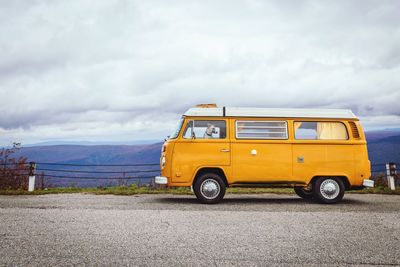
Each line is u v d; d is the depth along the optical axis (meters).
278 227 6.49
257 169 9.82
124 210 8.34
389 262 4.47
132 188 14.21
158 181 9.77
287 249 5.02
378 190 13.44
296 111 10.23
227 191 13.07
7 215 7.56
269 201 10.41
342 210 8.61
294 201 10.46
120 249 4.97
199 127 9.90
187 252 4.84
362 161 10.09
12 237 5.60
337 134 10.20
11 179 14.48
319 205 9.56
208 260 4.49
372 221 7.11
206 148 9.80
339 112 10.35
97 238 5.59
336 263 4.42
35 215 7.58
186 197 11.37
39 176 14.73
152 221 6.99
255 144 9.90
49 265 4.24
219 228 6.38
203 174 9.85
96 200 10.30
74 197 11.15
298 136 10.04
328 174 9.92
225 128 9.93
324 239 5.61
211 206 9.20
